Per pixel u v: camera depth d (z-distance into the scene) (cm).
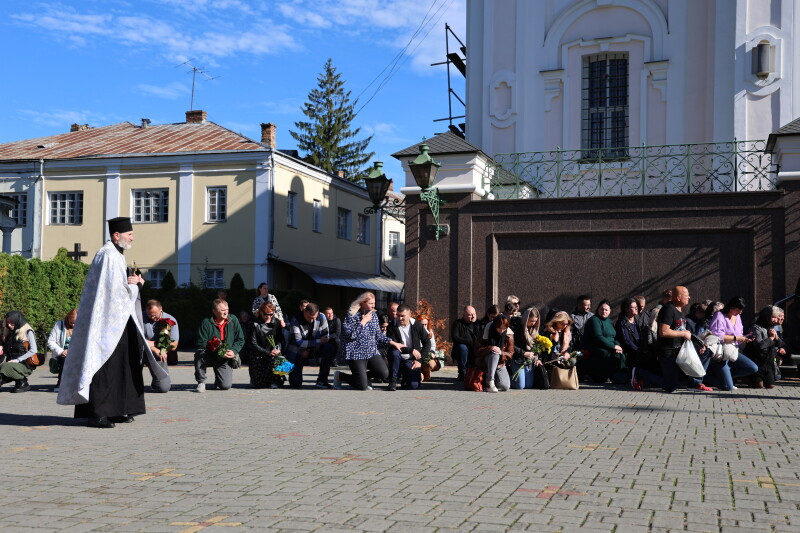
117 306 872
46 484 566
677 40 2045
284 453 695
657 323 1348
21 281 2430
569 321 1427
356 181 6575
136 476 594
